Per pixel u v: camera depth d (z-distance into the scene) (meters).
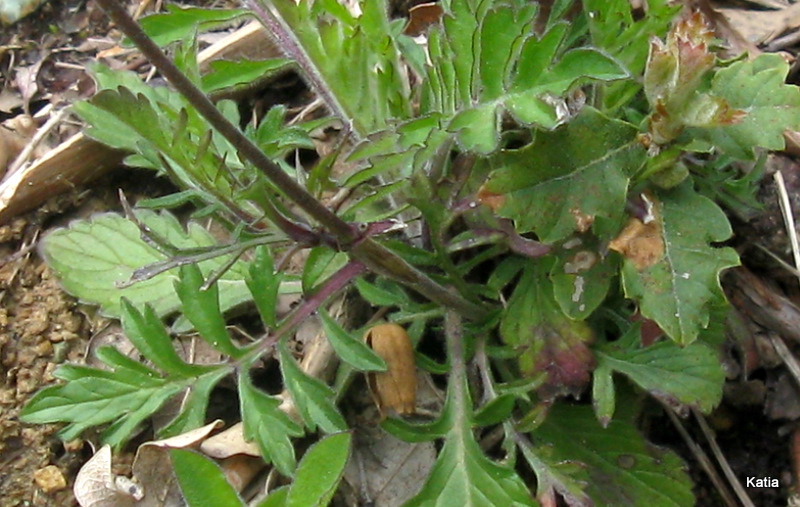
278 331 0.33
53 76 0.42
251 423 0.32
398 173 0.35
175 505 0.34
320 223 0.30
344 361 0.33
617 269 0.33
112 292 0.36
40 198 0.39
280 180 0.28
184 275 0.32
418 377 0.36
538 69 0.29
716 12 0.39
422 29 0.40
